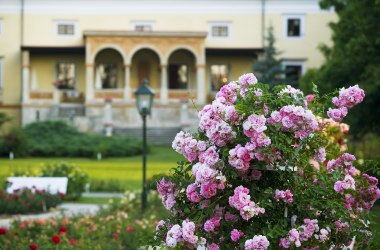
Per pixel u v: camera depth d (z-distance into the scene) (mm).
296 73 48656
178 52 48688
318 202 5488
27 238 10477
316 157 5824
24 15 47969
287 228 5395
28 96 46000
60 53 48500
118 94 45344
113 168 30891
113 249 10719
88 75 45219
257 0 48500
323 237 5430
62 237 10383
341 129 10320
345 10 24516
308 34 48594
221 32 48625
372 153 24094
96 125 43250
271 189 5344
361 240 5707
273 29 45312
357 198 5965
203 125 5438
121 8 48281
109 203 16531
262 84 5641
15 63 47750
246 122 5250
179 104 44812
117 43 45562
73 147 37469
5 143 36812
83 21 48250
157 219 13469
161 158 35844
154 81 48062
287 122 5355
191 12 48469
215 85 48781
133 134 43312
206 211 5355
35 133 40250
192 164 5660
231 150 5254
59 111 45938
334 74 23406
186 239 5270
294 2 48469
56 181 19078
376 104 22234
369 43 22188
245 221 5441
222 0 48531
